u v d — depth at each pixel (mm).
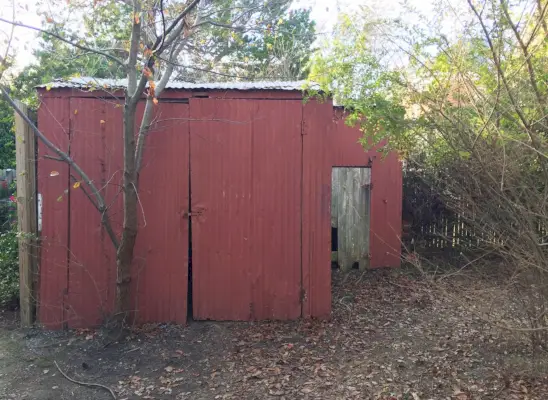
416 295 7160
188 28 4988
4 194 9203
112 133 5500
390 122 4250
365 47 4332
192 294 5664
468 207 4145
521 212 3412
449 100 3766
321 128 5660
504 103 3402
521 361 4578
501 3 3096
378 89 4316
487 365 4562
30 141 5473
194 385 4270
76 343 5098
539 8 3145
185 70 7816
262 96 5613
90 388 4230
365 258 9047
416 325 5844
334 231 9086
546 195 3328
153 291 5578
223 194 5629
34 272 5555
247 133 5617
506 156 3357
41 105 5426
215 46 7074
